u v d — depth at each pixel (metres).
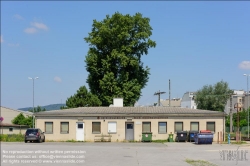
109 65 65.38
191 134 46.97
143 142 47.31
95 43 66.25
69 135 48.94
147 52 67.88
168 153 31.09
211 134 43.00
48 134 49.16
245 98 85.88
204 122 48.50
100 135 48.53
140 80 67.81
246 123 72.94
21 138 50.34
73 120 49.06
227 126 80.00
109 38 66.12
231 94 84.56
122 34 64.25
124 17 66.25
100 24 67.00
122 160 25.45
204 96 89.06
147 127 48.66
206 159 26.06
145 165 22.52
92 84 68.31
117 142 47.38
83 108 53.09
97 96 67.06
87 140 48.66
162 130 48.53
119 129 48.56
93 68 65.94
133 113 48.59
